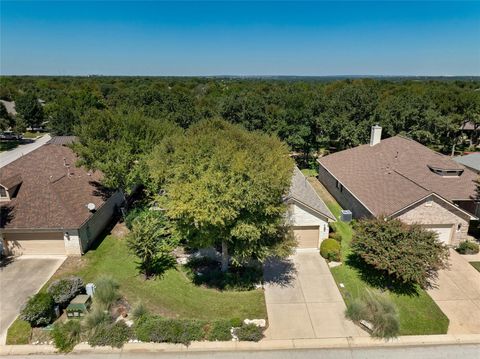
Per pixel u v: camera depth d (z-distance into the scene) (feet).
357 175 89.92
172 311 49.39
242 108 141.79
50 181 71.92
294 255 66.54
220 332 44.45
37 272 59.47
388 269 51.31
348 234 75.51
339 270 61.00
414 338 44.98
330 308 50.83
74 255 65.00
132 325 45.91
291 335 45.44
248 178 48.06
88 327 44.65
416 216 66.90
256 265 62.49
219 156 49.21
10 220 62.90
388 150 98.68
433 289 55.36
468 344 44.24
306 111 134.00
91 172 84.84
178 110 158.40
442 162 85.51
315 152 153.69
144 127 83.15
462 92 176.35
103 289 50.19
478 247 66.69
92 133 76.64
